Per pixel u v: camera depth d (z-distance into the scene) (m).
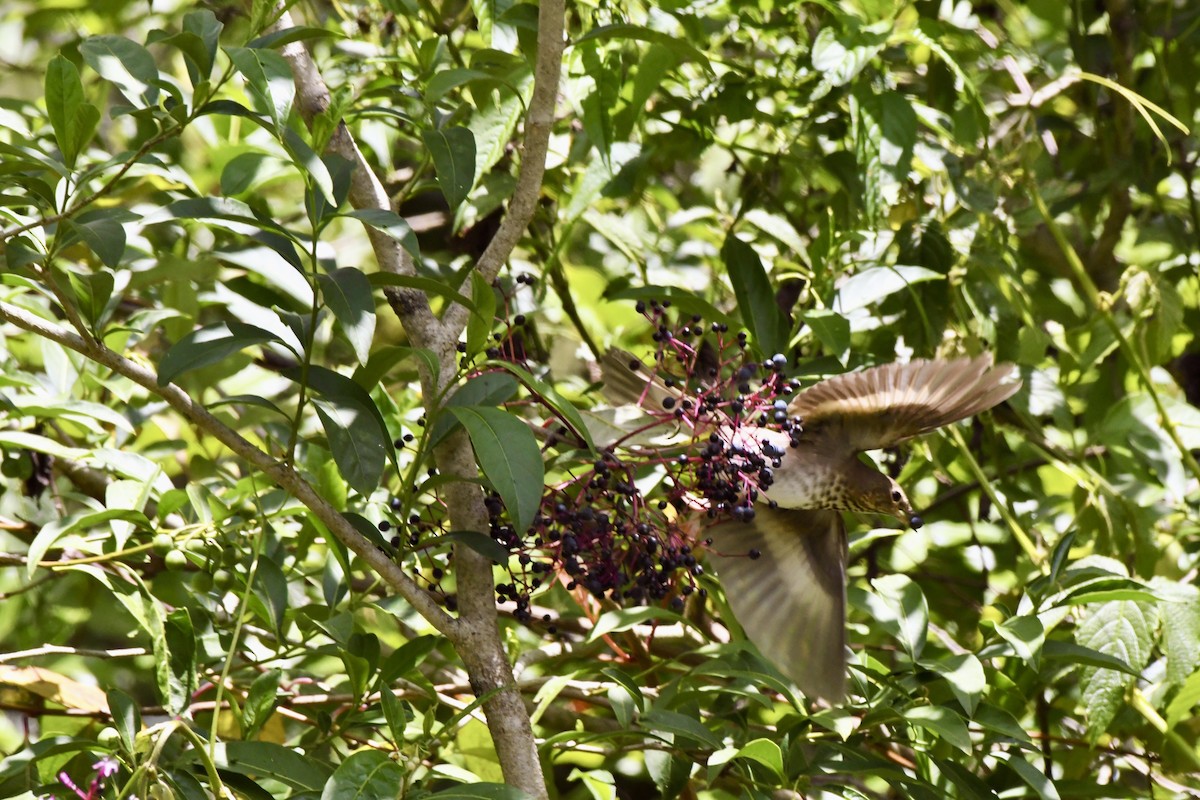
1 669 6.62
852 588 6.43
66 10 10.46
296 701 6.97
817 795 6.34
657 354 5.90
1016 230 9.22
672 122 9.19
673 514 5.91
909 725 6.41
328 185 4.79
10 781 5.59
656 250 10.08
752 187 9.61
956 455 9.09
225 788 4.87
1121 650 6.81
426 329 5.54
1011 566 9.45
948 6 10.08
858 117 7.70
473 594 5.30
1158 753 7.45
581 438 5.58
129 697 4.97
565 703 8.08
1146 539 8.42
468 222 8.29
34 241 5.09
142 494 6.25
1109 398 9.41
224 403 4.92
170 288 7.99
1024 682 6.93
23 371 8.34
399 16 8.09
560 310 10.20
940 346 8.30
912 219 8.47
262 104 5.19
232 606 7.30
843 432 6.35
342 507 6.41
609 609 7.21
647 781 8.66
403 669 5.93
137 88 5.32
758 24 8.52
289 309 8.55
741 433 5.66
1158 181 9.92
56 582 9.87
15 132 6.25
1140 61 10.32
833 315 6.82
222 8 9.50
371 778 4.64
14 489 9.72
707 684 7.09
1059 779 6.98
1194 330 10.11
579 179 8.24
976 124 8.66
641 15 7.57
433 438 5.15
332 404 5.11
